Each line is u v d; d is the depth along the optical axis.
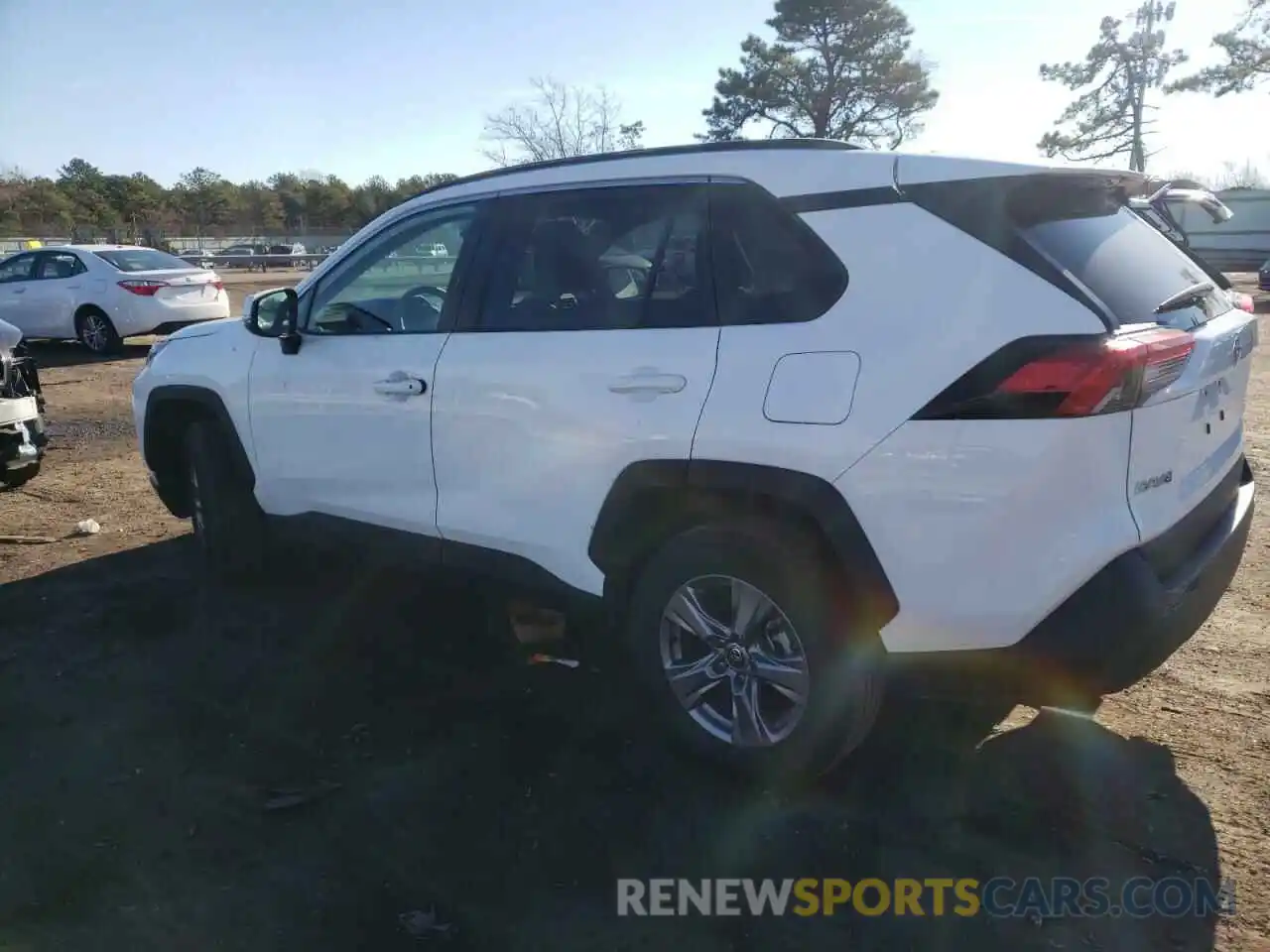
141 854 3.03
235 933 2.70
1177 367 2.92
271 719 3.85
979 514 2.83
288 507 4.67
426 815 3.23
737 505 3.27
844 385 2.98
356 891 2.87
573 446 3.52
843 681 3.12
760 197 3.27
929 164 3.03
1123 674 2.85
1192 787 3.32
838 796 3.33
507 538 3.79
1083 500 2.78
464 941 2.67
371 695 4.04
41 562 5.59
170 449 5.43
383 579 5.27
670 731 3.53
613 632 4.22
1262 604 4.76
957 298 2.87
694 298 3.35
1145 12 39.66
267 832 3.14
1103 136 41.47
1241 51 34.88
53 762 3.54
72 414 10.25
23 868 2.96
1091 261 3.00
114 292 14.34
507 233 3.87
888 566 2.97
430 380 3.93
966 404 2.81
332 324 4.43
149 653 4.43
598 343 3.49
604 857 3.03
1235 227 36.31
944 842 3.09
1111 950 2.63
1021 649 2.88
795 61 41.31
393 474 4.14
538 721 3.84
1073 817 3.19
